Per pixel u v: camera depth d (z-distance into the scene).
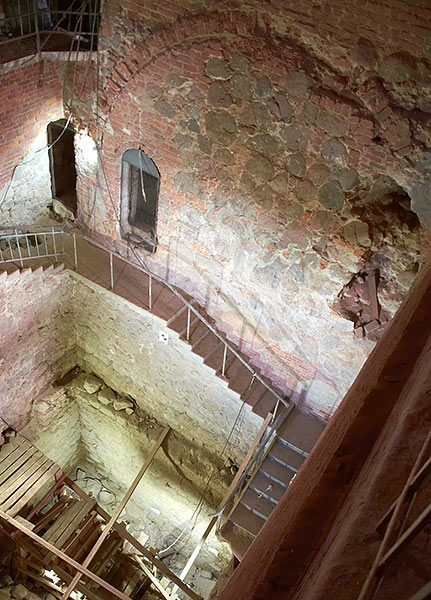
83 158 8.36
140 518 11.26
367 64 5.34
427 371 1.41
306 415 8.33
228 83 6.27
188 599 10.23
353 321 6.82
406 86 5.26
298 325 7.52
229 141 6.68
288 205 6.66
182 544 10.85
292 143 6.22
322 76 5.66
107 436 10.60
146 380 9.55
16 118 7.54
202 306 8.61
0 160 7.76
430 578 0.94
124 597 7.95
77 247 9.17
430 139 5.38
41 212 9.48
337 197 6.27
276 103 6.07
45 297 8.76
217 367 8.14
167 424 9.88
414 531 0.94
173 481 9.77
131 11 6.51
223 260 7.79
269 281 7.40
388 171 5.79
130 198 8.55
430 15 4.77
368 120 5.57
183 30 6.23
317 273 6.88
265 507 7.72
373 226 6.22
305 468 2.02
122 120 7.48
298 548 1.41
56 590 8.72
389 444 1.26
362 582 1.05
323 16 5.32
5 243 8.62
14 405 9.48
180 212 7.78
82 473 11.52
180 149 7.18
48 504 9.99
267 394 8.29
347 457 1.57
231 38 5.98
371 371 1.99
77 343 10.20
